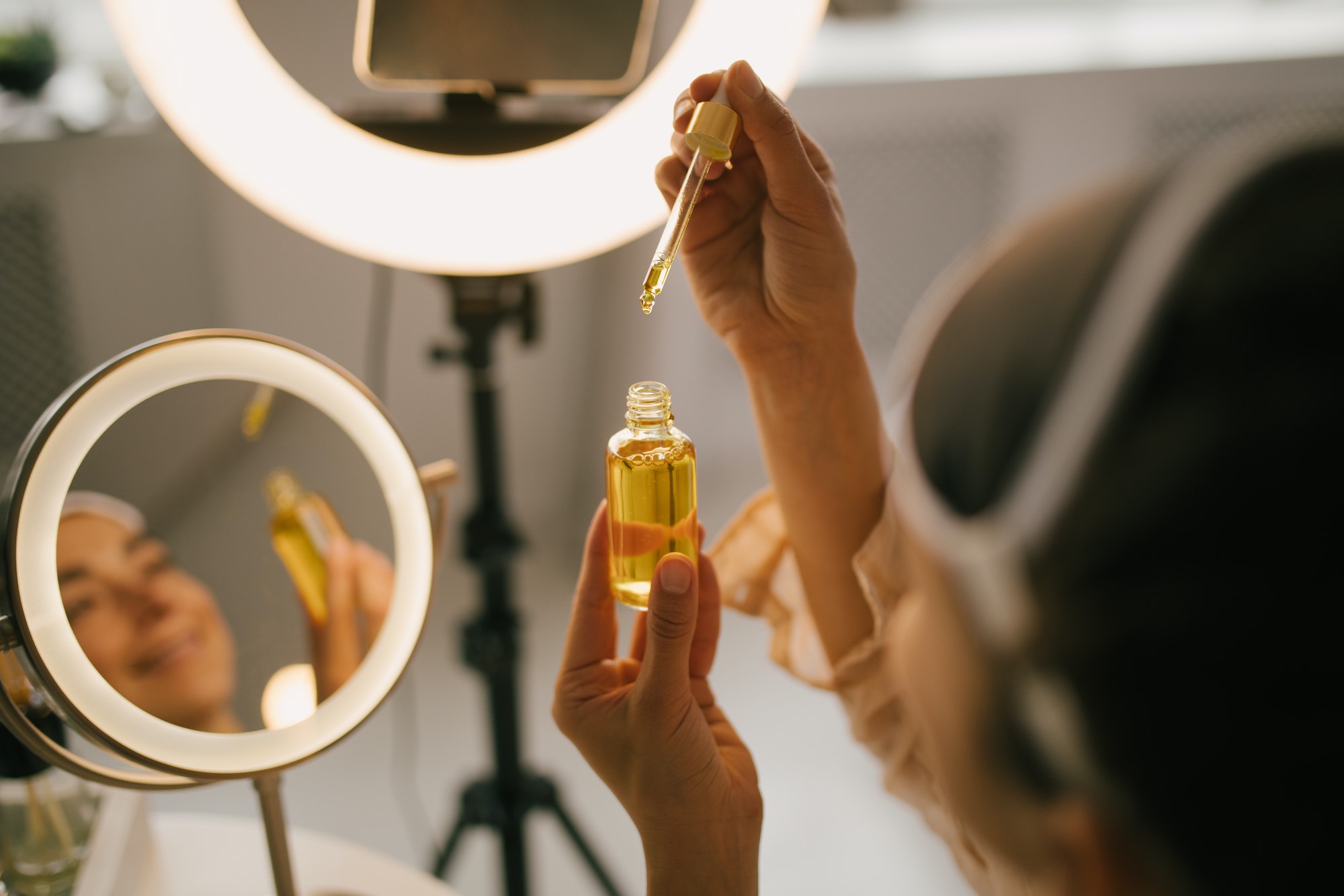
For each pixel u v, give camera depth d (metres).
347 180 0.77
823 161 0.72
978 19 2.10
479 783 1.12
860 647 0.73
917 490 0.46
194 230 1.48
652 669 0.61
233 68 0.74
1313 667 0.35
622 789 0.65
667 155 0.75
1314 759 0.35
